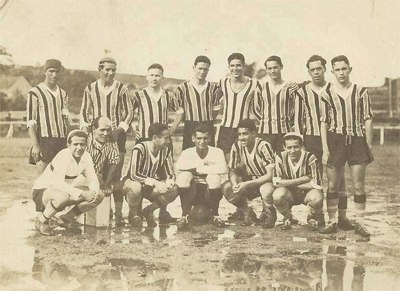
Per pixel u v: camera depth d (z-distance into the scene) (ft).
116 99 16.99
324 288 11.75
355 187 16.01
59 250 13.75
